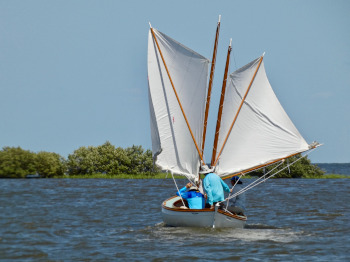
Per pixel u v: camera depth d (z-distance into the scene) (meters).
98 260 64.81
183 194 88.94
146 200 157.62
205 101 95.19
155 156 96.12
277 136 93.62
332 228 94.94
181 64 94.44
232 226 88.12
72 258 66.19
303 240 79.38
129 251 70.44
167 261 63.91
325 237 82.88
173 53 94.25
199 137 95.25
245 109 94.12
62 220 105.25
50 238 82.06
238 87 94.12
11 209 125.81
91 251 70.81
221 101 94.75
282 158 92.88
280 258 65.62
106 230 91.19
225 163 94.56
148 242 77.31
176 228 88.69
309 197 173.50
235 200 91.88
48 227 94.62
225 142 94.50
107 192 190.62
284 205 143.62
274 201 157.75
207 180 84.69
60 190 198.88
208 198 84.31
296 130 92.88
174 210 87.56
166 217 91.19
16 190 195.12
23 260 65.19
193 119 95.12
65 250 71.69
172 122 95.19
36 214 115.06
